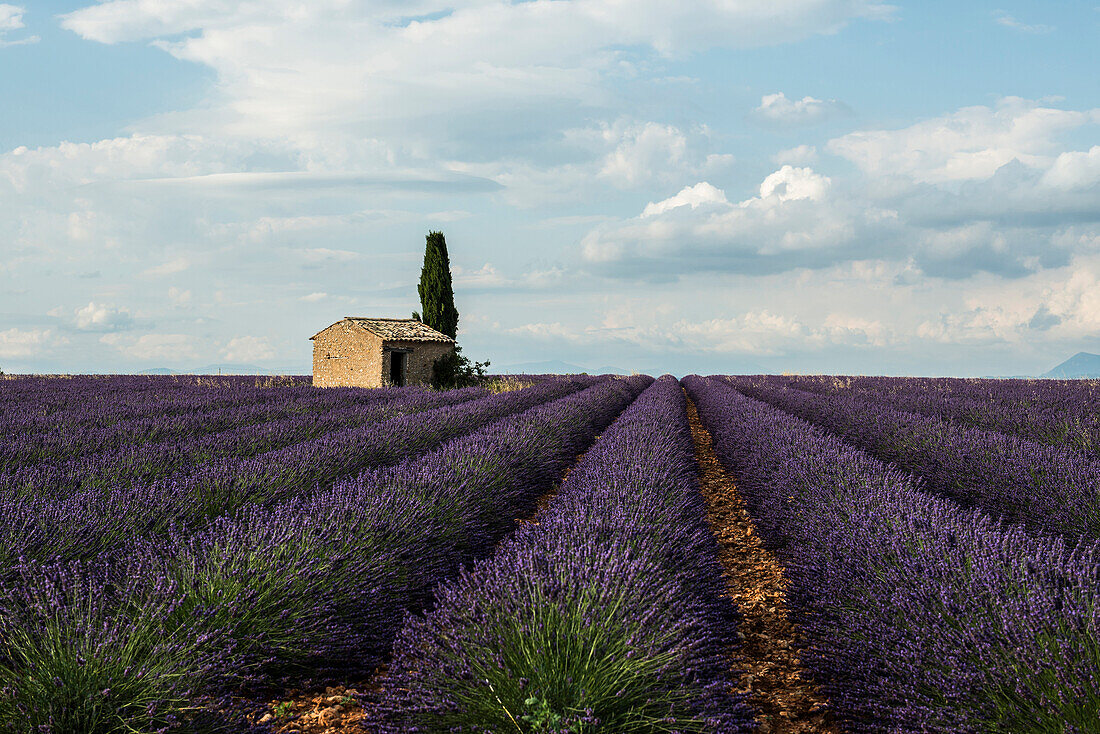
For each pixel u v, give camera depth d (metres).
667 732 2.52
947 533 4.04
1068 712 2.33
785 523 5.75
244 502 5.46
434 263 33.31
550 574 3.39
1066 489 5.47
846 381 29.05
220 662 3.06
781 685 3.55
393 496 5.18
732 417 12.36
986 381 28.03
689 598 3.79
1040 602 2.83
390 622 3.96
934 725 2.59
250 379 31.17
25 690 2.67
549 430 10.02
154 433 9.54
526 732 2.50
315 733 3.05
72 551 4.17
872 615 3.44
